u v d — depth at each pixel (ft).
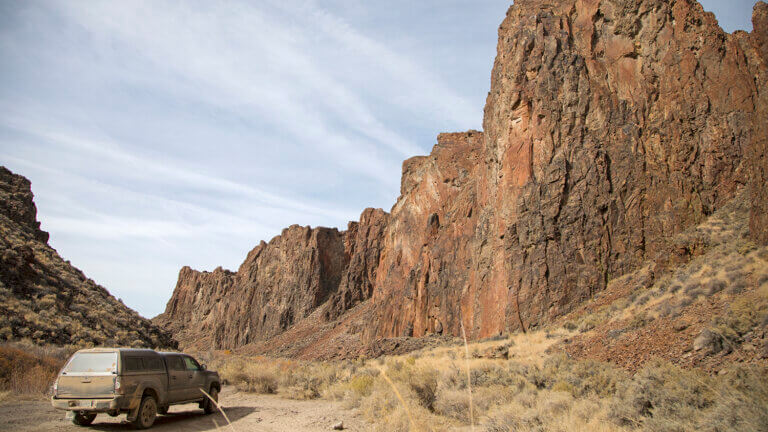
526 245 136.15
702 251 98.37
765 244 77.56
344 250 438.40
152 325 140.77
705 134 123.24
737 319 53.06
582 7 159.74
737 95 121.08
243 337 444.96
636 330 73.41
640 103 136.56
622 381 49.14
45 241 159.43
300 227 463.01
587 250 126.82
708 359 49.19
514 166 148.87
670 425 29.84
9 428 35.81
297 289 416.46
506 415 39.52
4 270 97.55
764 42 93.56
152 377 40.70
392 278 249.96
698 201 117.70
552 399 43.83
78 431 36.63
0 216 136.36
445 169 243.60
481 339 139.23
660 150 129.39
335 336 293.23
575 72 147.54
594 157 135.13
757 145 83.05
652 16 143.02
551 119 144.77
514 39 165.48
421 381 51.08
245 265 531.50
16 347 68.18
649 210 124.77
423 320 198.70
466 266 184.34
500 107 166.20
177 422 43.16
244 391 71.05
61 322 91.35
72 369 37.91
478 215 183.42
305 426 42.04
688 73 130.62
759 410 25.50
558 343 90.84
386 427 37.86
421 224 246.68
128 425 40.34
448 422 40.52
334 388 65.77
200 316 609.01
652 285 101.91
